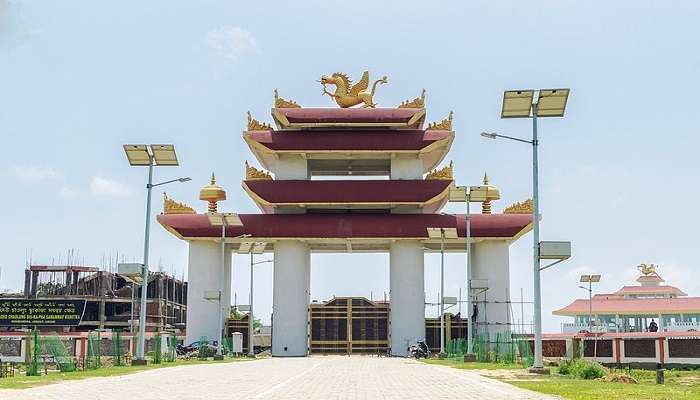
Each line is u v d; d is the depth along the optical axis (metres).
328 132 81.62
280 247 80.06
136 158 48.91
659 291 115.25
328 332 87.62
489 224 79.44
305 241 80.44
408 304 79.00
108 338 63.47
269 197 79.81
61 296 103.06
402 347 78.44
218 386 28.98
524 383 30.48
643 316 106.56
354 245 84.44
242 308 86.88
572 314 103.75
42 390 26.42
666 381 38.88
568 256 38.09
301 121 80.81
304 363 55.19
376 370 43.03
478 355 59.03
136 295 107.00
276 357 77.06
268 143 80.44
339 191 80.06
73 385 29.05
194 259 80.56
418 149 80.44
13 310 79.25
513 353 55.41
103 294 104.38
